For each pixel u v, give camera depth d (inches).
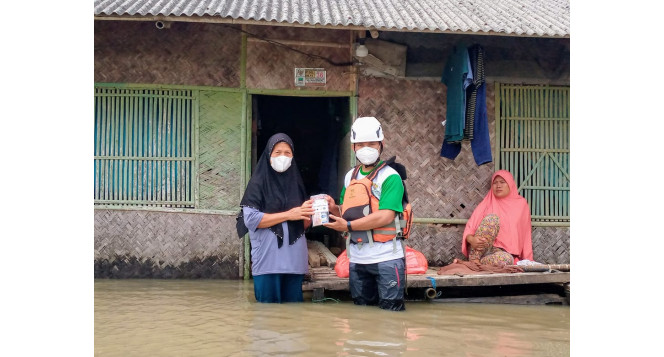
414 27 269.1
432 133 309.6
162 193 299.3
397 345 169.9
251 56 300.4
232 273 299.1
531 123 315.3
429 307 232.8
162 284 278.5
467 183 311.4
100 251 295.4
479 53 285.1
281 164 229.5
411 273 254.7
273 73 301.7
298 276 234.4
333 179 366.0
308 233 387.5
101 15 258.4
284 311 214.5
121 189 297.6
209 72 299.9
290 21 264.4
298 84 302.0
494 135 312.5
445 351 165.3
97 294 249.4
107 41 295.7
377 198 219.0
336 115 369.1
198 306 223.8
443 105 310.5
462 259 309.3
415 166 308.0
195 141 299.3
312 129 429.7
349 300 241.0
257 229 229.5
